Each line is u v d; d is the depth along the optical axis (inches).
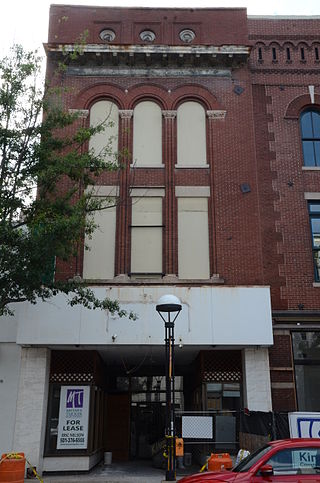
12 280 498.6
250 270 677.3
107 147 633.0
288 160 740.0
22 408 616.4
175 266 677.3
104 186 706.8
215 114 745.0
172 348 522.6
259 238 689.6
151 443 834.8
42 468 617.0
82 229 574.6
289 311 667.4
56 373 659.4
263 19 807.7
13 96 528.7
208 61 767.1
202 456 653.3
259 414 541.3
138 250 689.6
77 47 620.1
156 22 795.4
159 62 767.7
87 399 652.1
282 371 651.5
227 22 798.5
